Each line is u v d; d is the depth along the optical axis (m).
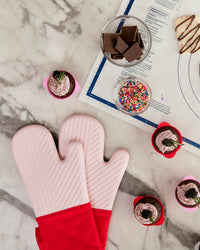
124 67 0.72
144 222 0.71
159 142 0.70
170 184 0.75
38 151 0.75
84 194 0.73
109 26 0.72
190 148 0.73
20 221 0.78
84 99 0.74
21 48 0.75
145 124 0.74
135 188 0.76
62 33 0.74
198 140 0.73
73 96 0.74
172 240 0.76
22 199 0.77
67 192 0.73
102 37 0.69
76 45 0.74
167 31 0.72
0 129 0.77
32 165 0.75
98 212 0.74
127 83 0.72
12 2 0.74
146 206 0.71
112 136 0.75
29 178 0.75
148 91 0.72
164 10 0.71
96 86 0.74
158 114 0.73
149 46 0.70
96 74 0.73
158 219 0.71
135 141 0.75
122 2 0.72
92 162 0.74
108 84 0.73
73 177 0.73
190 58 0.72
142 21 0.70
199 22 0.70
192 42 0.70
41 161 0.75
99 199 0.74
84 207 0.73
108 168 0.74
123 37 0.67
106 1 0.73
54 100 0.75
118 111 0.74
